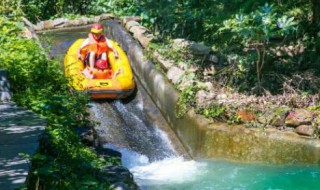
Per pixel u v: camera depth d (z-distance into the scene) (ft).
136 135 29.96
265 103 26.89
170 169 26.14
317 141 24.59
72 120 23.16
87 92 28.22
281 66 32.37
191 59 33.81
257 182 23.70
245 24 30.17
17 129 19.70
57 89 27.58
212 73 31.73
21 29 37.63
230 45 36.63
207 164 26.30
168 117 30.71
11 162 16.65
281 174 24.34
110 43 35.09
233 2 44.50
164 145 29.01
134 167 26.61
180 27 42.86
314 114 25.59
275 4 41.22
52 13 52.65
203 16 43.50
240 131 25.72
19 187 14.85
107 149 25.08
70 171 18.84
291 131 25.57
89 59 34.09
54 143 19.81
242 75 30.76
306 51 33.78
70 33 44.98
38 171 17.06
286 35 33.55
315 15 35.42
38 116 21.36
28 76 26.30
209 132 26.23
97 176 20.18
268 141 25.25
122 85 32.83
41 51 32.73
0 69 25.50
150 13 44.34
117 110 32.37
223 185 23.77
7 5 45.16
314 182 23.26
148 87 34.53
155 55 35.55
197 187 23.68
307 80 29.66
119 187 19.56
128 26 43.45
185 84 29.76
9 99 24.29
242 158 25.66
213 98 27.71
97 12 52.29
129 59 39.01
